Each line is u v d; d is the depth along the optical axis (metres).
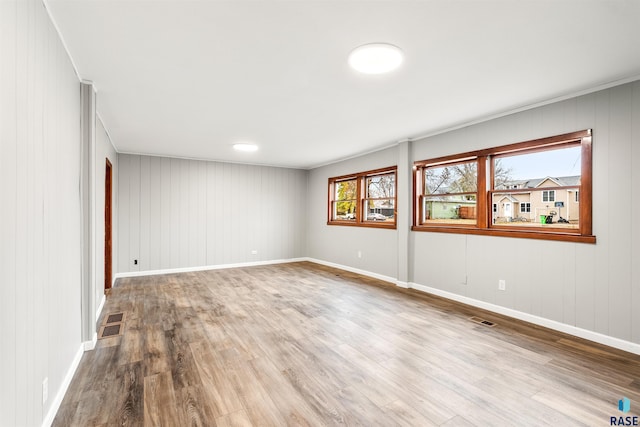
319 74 2.75
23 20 1.49
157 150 5.94
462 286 4.31
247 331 3.28
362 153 6.21
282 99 3.34
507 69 2.64
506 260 3.78
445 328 3.36
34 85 1.64
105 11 1.88
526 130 3.56
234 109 3.65
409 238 5.12
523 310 3.61
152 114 3.81
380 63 2.47
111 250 5.04
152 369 2.48
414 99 3.33
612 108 2.90
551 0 1.77
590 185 3.04
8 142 1.33
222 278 5.91
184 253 6.60
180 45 2.28
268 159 6.93
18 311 1.42
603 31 2.08
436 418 1.90
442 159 4.56
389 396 2.13
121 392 2.16
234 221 7.17
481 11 1.88
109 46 2.28
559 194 3.36
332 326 3.42
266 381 2.31
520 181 3.73
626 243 2.82
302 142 5.32
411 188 5.09
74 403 2.03
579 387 2.23
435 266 4.72
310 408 2.00
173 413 1.94
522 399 2.09
